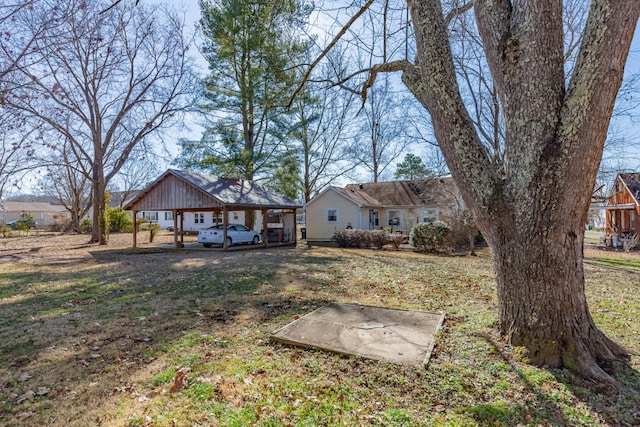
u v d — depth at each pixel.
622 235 17.88
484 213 3.69
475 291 6.76
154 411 2.74
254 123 20.41
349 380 3.16
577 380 3.04
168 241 22.27
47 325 4.97
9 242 22.41
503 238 3.64
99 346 4.14
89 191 38.34
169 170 16.02
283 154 20.69
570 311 3.37
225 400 2.87
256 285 7.52
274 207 17.45
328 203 23.14
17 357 3.86
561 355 3.28
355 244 17.64
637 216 17.16
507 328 3.76
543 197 3.29
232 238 18.17
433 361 3.51
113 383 3.22
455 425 2.48
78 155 21.27
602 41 2.87
